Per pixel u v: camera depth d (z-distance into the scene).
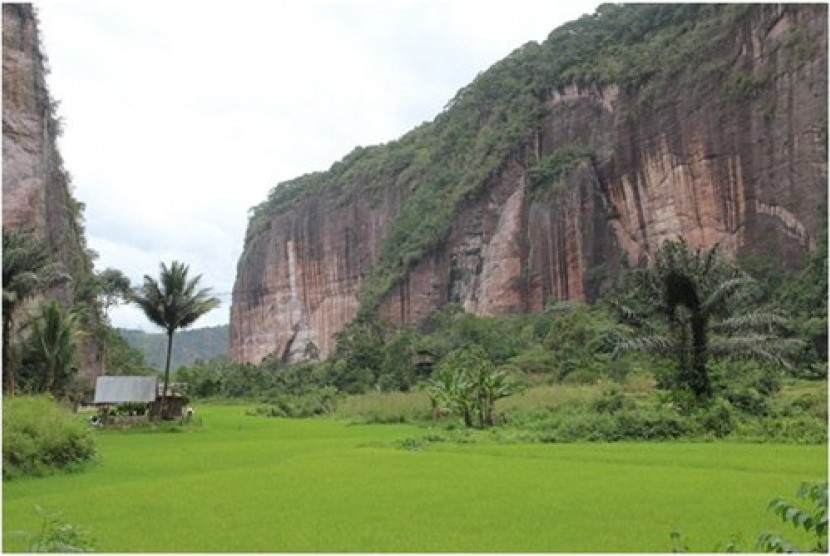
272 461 21.34
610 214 87.62
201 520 12.23
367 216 125.06
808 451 21.98
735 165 74.31
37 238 42.53
